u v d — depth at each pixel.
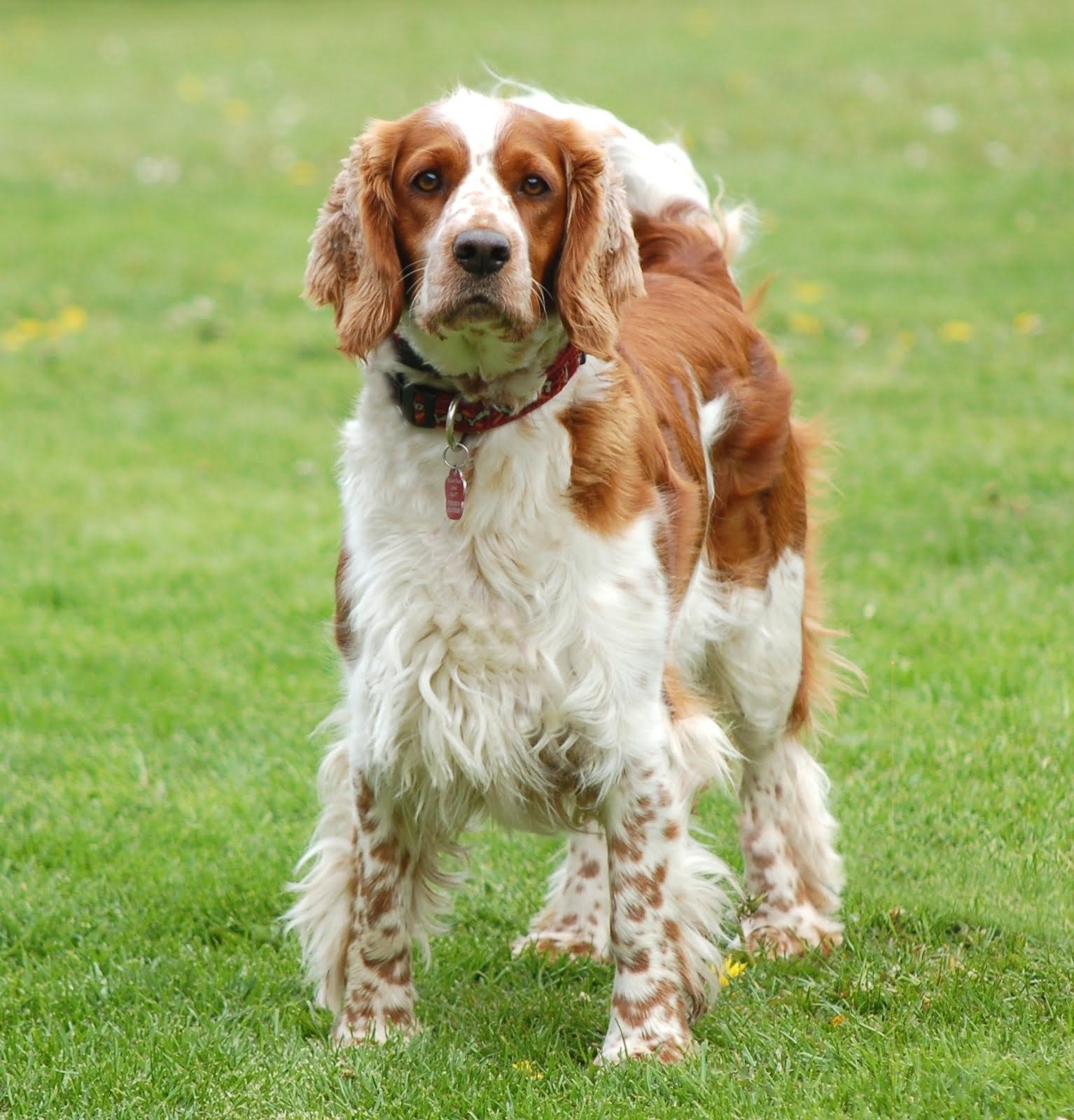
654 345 8.91
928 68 38.56
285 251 26.36
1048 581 13.87
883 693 11.86
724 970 8.63
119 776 11.09
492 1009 8.33
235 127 35.06
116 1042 7.82
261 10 53.69
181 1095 7.39
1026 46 40.47
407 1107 7.19
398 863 7.99
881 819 10.20
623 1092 7.27
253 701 12.16
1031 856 9.57
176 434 18.61
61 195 29.64
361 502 7.62
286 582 14.42
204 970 8.73
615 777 7.61
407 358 7.54
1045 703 11.51
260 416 19.19
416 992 8.34
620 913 7.74
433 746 7.50
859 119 34.19
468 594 7.40
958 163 30.84
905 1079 7.17
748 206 10.61
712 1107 7.06
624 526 7.53
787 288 23.75
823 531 12.74
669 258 9.88
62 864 10.02
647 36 44.50
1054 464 16.50
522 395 7.42
